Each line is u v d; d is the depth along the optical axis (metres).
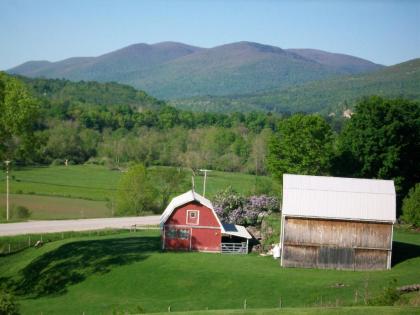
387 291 44.31
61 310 55.53
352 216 62.06
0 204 115.06
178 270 62.41
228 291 55.50
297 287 54.38
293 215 62.28
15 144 75.94
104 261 68.50
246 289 55.28
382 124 95.69
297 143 97.19
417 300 43.03
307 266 62.44
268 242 75.62
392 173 95.50
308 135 96.50
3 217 106.25
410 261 64.75
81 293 61.00
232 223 84.12
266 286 55.50
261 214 85.38
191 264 64.19
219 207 85.50
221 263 64.38
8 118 65.88
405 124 95.44
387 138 94.38
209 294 55.62
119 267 65.62
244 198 87.81
